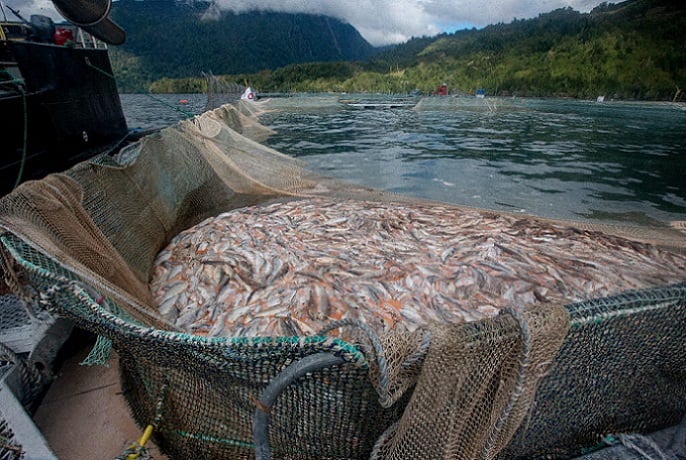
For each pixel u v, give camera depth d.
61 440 2.90
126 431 2.99
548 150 14.62
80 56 8.66
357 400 2.04
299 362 1.70
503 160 12.92
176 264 4.70
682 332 2.26
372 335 1.75
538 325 1.79
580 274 4.26
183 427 2.49
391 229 5.27
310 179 8.58
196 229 5.34
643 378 2.43
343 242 4.88
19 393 2.97
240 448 2.37
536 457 2.52
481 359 1.81
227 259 4.36
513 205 8.48
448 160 12.77
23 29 8.42
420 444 1.95
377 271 4.20
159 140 5.80
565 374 2.20
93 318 2.02
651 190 9.81
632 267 4.56
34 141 6.75
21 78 6.84
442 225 5.49
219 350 1.85
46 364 3.33
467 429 2.05
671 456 2.58
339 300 3.80
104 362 3.20
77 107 8.32
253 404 2.12
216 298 3.98
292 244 4.74
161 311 3.96
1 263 2.37
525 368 1.78
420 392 1.82
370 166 11.62
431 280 4.09
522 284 4.05
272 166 8.48
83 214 3.48
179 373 2.25
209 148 7.23
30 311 3.29
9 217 2.50
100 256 3.34
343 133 17.78
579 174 11.30
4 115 5.98
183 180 6.18
